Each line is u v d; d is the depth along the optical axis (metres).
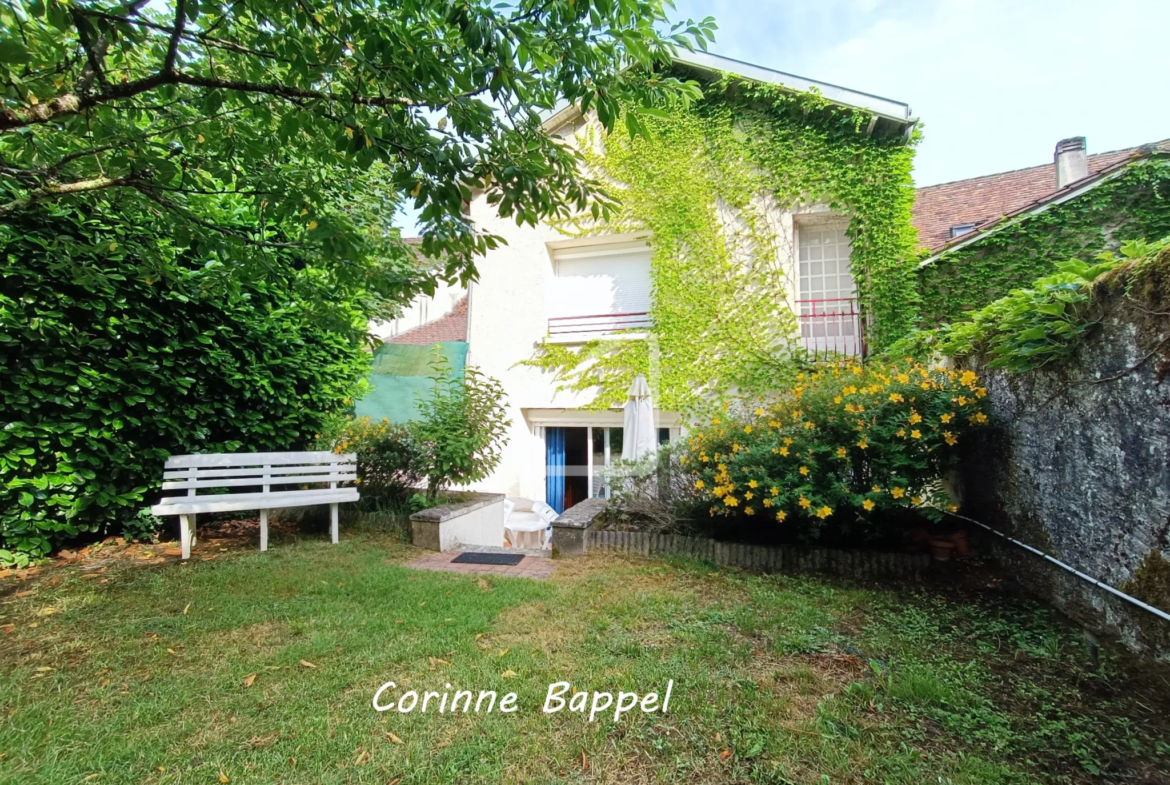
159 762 2.20
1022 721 2.42
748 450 4.83
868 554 4.62
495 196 3.58
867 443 4.42
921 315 7.97
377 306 8.54
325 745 2.31
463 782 2.10
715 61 8.77
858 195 8.26
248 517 6.94
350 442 7.05
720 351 8.65
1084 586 3.32
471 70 3.06
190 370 5.85
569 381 9.40
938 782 2.03
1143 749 2.20
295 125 3.30
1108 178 7.28
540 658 3.10
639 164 9.22
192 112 3.93
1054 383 3.61
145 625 3.53
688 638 3.34
